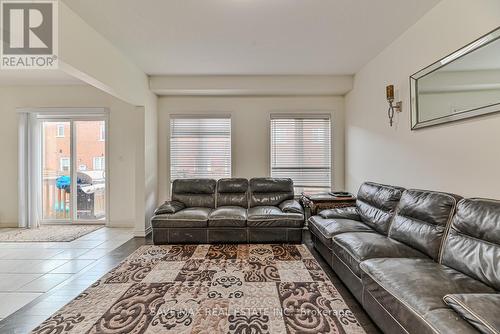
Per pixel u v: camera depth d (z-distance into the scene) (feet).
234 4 7.88
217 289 7.94
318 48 11.02
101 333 5.96
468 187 6.73
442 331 3.87
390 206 8.74
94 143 16.34
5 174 15.83
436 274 5.39
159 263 10.01
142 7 7.98
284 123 15.96
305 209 14.53
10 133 15.83
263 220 12.11
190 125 15.92
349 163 14.99
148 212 14.34
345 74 14.28
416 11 8.20
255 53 11.51
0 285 8.37
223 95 15.69
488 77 6.02
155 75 14.26
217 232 12.23
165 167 15.85
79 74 8.92
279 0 7.68
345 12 8.31
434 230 6.58
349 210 11.00
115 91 10.93
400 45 9.80
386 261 6.23
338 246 8.16
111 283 8.40
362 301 6.58
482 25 6.26
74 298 7.52
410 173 9.18
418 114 8.57
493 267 4.92
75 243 12.62
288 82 14.46
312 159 15.94
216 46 10.80
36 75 13.98
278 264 9.82
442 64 7.48
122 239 13.25
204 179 14.71
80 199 16.38
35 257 10.79
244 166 15.97
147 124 14.25
